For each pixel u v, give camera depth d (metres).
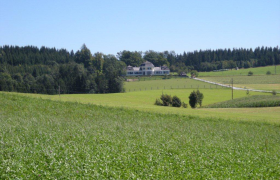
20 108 36.19
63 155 14.38
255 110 56.44
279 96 80.75
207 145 20.88
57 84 110.19
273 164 16.94
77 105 41.53
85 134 20.73
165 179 12.48
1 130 20.39
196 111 46.78
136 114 38.75
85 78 114.25
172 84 129.00
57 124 25.22
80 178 11.63
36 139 17.95
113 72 113.94
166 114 39.84
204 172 13.77
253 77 163.00
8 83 100.88
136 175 12.53
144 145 18.38
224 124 35.06
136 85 127.44
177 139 22.66
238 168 15.30
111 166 13.32
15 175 11.53
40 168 12.48
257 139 26.83
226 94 95.19
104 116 35.81
